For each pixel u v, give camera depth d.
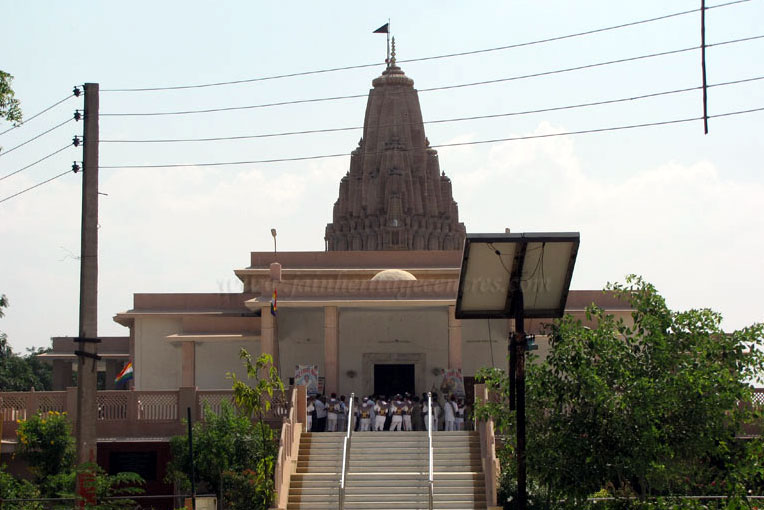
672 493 26.92
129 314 63.50
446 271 66.81
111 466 42.97
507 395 30.33
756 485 28.23
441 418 49.22
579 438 25.44
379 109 118.62
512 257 22.44
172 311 64.88
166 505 42.69
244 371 59.00
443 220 117.88
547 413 28.61
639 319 26.81
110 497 34.62
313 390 46.94
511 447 31.55
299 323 57.78
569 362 26.06
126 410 43.38
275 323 54.75
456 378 49.53
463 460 39.78
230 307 65.81
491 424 38.41
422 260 69.19
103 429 43.25
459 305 23.11
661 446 24.84
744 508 25.17
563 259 22.66
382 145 117.12
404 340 57.97
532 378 26.42
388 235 112.12
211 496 37.75
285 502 37.62
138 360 63.53
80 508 30.84
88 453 30.58
